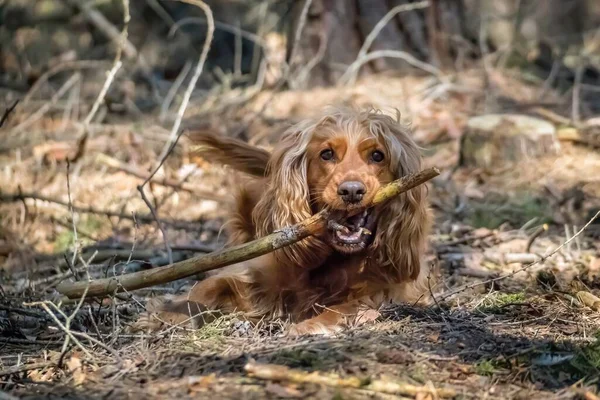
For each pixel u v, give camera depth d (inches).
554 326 204.5
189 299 223.1
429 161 364.2
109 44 530.6
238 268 228.1
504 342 187.9
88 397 166.7
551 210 317.1
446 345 186.5
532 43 530.3
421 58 438.0
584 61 501.7
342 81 418.9
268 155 242.7
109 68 499.8
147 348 191.5
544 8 626.5
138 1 585.6
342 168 212.1
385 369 172.2
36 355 199.5
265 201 226.5
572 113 402.0
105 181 349.1
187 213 328.2
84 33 558.9
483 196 333.1
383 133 219.1
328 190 209.8
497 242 291.1
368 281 223.5
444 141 378.3
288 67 406.6
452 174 353.4
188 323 214.7
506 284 246.7
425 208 224.2
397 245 219.5
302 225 197.2
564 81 458.3
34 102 431.8
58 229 318.7
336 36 428.5
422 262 233.1
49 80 509.4
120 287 209.5
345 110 223.9
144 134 383.9
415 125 388.2
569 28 658.2
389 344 184.5
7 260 294.2
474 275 257.8
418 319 205.3
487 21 498.9
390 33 436.1
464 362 178.4
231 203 247.8
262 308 224.2
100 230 314.3
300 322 217.2
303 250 218.4
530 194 329.7
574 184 332.8
